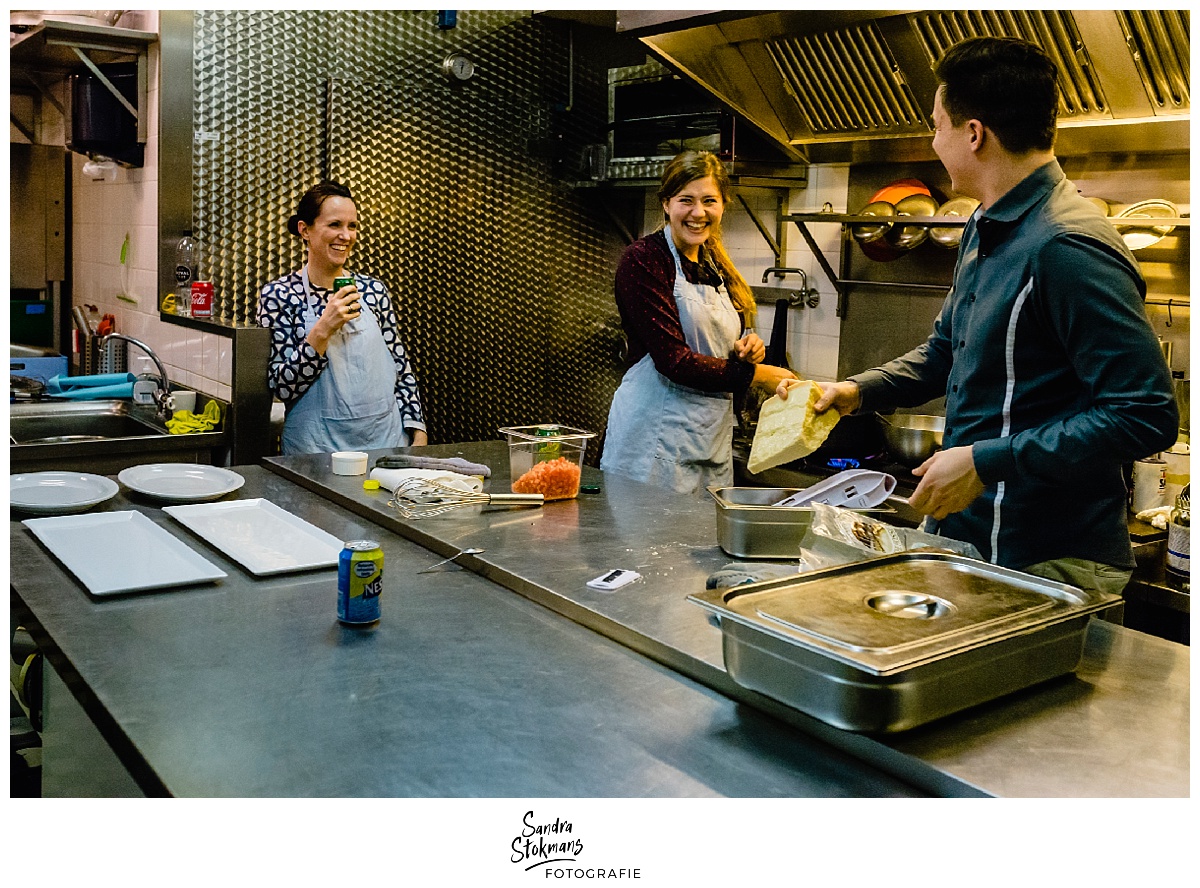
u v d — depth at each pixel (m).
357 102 4.25
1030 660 1.41
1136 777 1.21
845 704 1.26
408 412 3.74
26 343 5.29
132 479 2.61
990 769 1.23
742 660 1.39
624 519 2.43
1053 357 1.95
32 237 5.24
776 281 4.39
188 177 3.94
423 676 1.54
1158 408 1.74
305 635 1.69
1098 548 2.00
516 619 1.80
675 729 1.38
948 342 2.38
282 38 4.05
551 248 4.94
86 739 1.66
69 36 3.72
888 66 3.25
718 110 3.96
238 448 3.54
